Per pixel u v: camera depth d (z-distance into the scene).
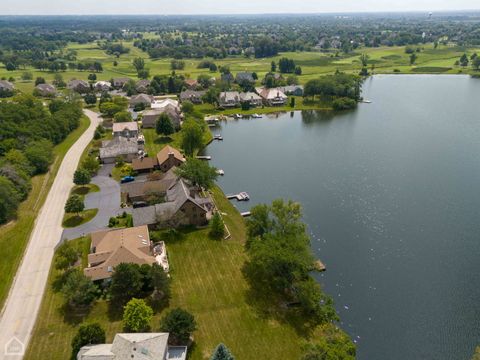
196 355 55.12
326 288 70.69
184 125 137.88
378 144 142.75
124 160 124.62
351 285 71.38
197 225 87.62
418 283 71.69
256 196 105.25
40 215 91.94
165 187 98.75
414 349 58.59
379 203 99.94
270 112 193.50
